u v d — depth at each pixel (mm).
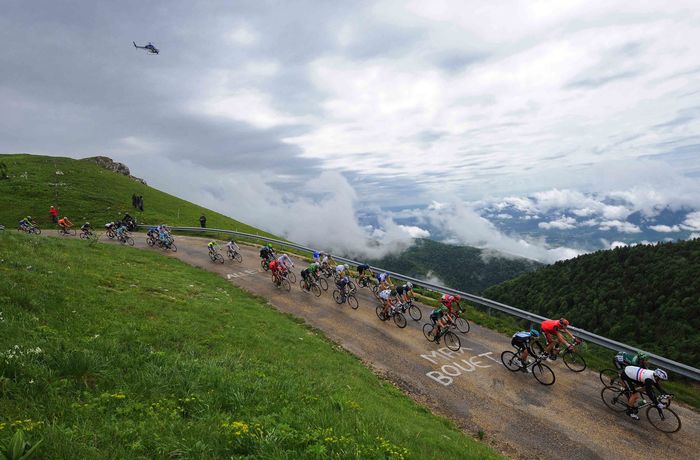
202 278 25188
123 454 4473
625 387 11688
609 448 10352
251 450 5191
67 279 13664
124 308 12445
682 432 10875
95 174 71000
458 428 11148
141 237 43156
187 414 6215
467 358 15828
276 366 10500
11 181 57500
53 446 4176
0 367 5707
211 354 10273
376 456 5680
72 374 6457
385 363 15414
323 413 7160
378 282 23438
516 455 10109
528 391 13250
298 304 22594
